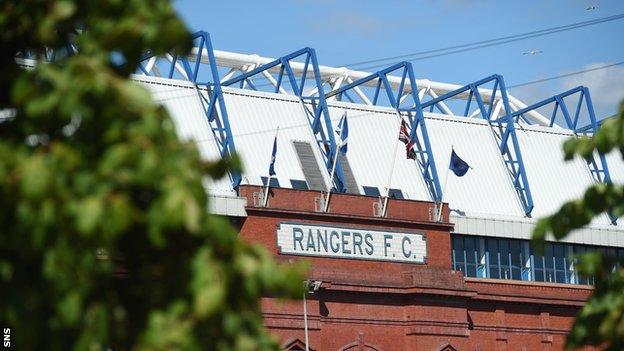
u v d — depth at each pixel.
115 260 25.50
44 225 23.08
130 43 24.98
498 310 104.00
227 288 23.98
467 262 105.06
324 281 94.12
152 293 25.14
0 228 23.62
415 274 98.25
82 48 25.22
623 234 113.81
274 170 98.88
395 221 98.94
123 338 25.14
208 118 100.75
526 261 108.31
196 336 23.73
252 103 104.62
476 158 113.62
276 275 24.39
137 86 24.33
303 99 106.88
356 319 95.69
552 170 118.25
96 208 23.05
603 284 31.34
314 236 95.31
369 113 109.44
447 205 102.38
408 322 97.88
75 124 24.77
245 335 24.42
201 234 24.14
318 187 102.06
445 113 129.62
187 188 23.66
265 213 93.69
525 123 126.44
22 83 24.27
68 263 23.25
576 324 31.14
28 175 23.16
